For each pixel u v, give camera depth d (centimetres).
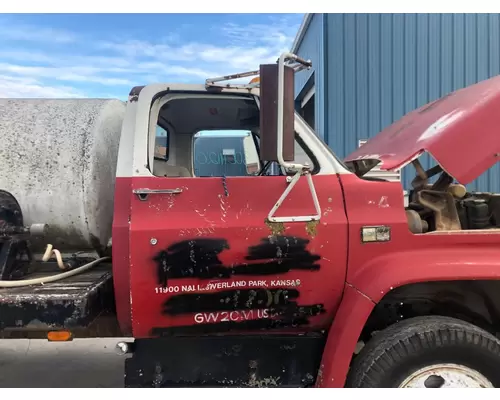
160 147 312
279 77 185
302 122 235
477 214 267
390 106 689
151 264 208
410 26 684
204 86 240
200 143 342
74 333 247
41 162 237
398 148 249
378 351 206
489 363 204
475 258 216
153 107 234
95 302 212
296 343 229
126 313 221
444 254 218
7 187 235
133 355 226
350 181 222
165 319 215
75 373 361
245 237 211
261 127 190
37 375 357
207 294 213
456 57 691
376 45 683
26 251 241
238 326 220
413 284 235
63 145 240
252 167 343
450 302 245
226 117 299
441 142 226
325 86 682
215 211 213
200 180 215
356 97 685
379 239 216
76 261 263
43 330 211
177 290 211
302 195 217
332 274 216
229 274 212
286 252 213
